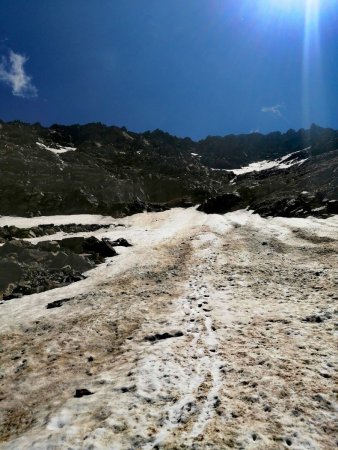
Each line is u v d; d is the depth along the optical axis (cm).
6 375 1161
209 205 6700
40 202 6412
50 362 1227
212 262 2661
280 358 1047
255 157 15675
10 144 8894
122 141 14212
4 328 1569
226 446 693
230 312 1542
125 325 1503
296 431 724
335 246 2652
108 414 838
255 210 5491
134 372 1034
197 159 14475
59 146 11556
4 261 2520
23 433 838
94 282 2330
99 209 6494
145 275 2397
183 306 1694
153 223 5544
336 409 786
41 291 2222
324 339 1154
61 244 3475
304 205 4675
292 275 2103
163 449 700
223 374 995
